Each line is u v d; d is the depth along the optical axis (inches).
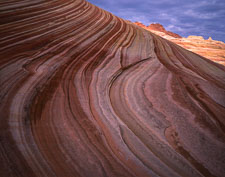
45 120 92.7
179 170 79.3
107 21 318.7
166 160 83.7
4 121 83.1
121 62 192.4
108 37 255.0
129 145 89.6
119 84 149.6
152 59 216.5
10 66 127.7
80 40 216.4
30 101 102.0
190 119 114.6
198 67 243.0
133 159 81.7
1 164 64.0
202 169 81.0
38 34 192.1
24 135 79.7
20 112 91.8
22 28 190.7
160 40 334.0
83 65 166.2
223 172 80.5
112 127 100.4
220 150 92.4
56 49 177.5
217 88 172.1
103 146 85.9
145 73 174.4
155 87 149.6
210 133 104.0
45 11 252.4
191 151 90.2
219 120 116.9
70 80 137.3
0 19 189.0
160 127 105.4
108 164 76.5
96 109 113.4
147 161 81.7
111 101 125.6
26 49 158.4
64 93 119.8
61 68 148.7
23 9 230.7
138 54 225.9
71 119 98.9
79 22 266.5
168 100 133.2
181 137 99.0
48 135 84.4
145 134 98.8
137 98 132.3
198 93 149.9
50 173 66.6
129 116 112.6
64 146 80.7
